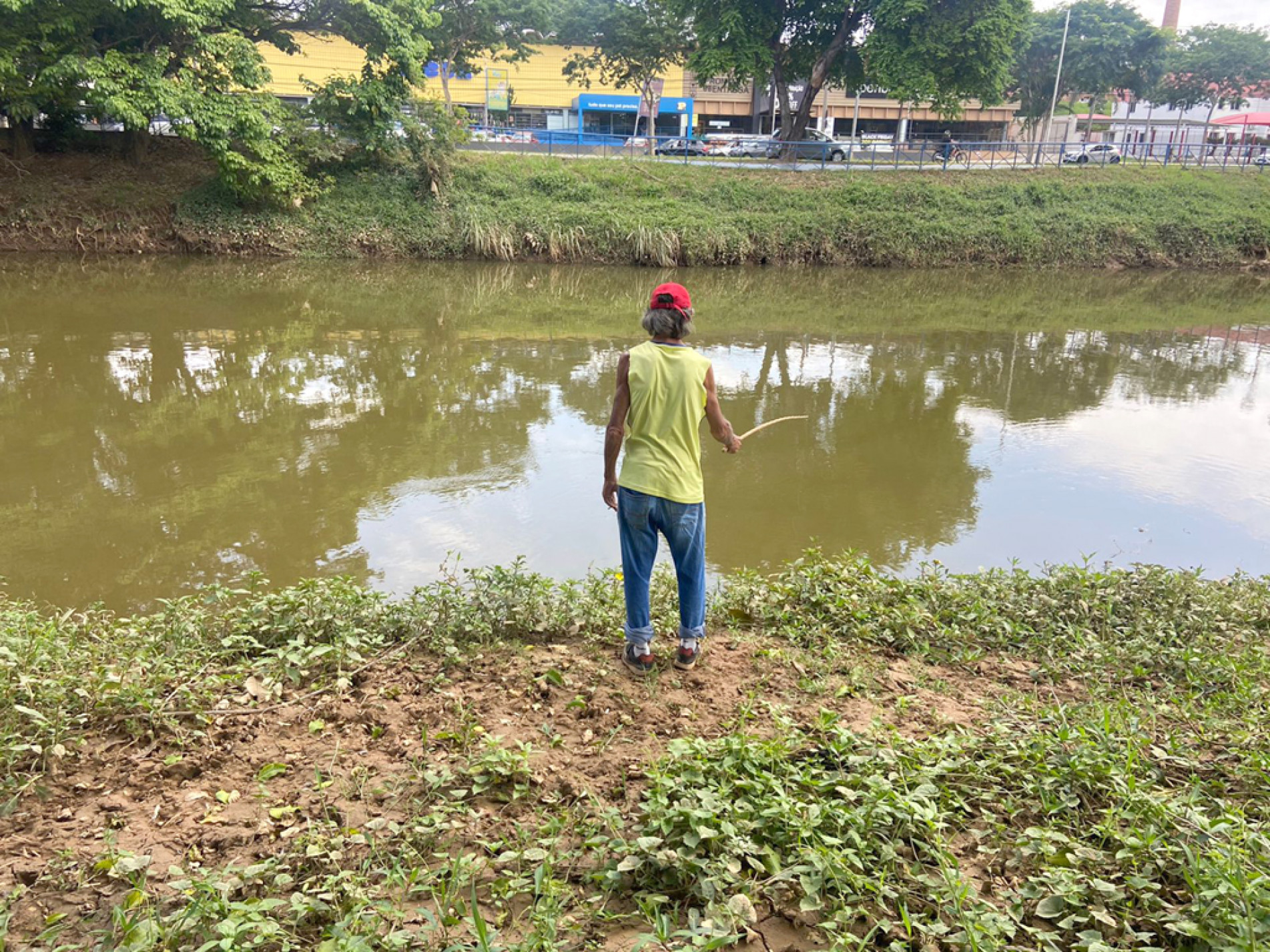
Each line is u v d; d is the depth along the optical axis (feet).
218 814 10.61
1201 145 121.80
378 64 86.79
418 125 87.10
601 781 11.51
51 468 28.55
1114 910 9.02
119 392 37.04
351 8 81.76
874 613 17.89
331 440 32.01
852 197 96.73
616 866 9.45
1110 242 96.48
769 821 9.85
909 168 109.29
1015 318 63.36
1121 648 17.22
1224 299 76.18
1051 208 99.50
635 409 13.65
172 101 71.36
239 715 12.92
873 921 8.87
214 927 8.23
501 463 30.14
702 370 13.60
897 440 34.83
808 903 8.65
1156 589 19.89
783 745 11.59
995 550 25.05
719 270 85.46
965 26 94.02
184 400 36.42
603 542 24.04
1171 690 15.42
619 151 114.21
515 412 36.24
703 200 94.38
